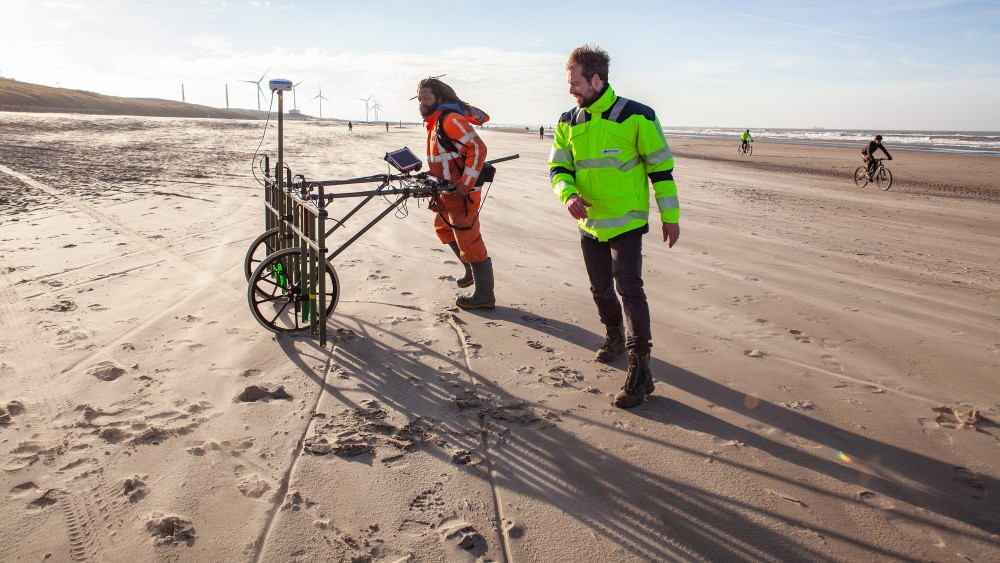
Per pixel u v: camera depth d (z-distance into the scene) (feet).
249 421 10.53
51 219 26.84
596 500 8.74
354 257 22.18
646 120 11.50
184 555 7.35
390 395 11.78
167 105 573.74
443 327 15.56
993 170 96.68
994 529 8.24
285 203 16.22
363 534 7.85
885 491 9.06
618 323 13.66
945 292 20.62
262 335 14.49
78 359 12.69
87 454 9.32
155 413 10.64
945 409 11.71
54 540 7.50
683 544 7.86
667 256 24.40
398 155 15.76
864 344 15.19
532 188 44.75
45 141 75.97
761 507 8.64
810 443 10.41
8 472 8.80
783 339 15.46
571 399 11.90
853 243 29.58
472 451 9.93
